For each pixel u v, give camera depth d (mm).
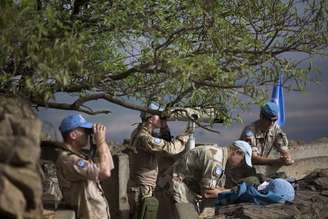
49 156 7816
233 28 7652
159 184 9180
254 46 7457
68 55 6027
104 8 7598
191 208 7395
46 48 5980
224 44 7324
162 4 7598
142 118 9039
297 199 9328
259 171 10477
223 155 7992
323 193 9773
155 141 8852
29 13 6145
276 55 7641
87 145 7094
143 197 9016
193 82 7078
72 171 6773
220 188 8266
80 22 7453
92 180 6836
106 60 7430
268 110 9766
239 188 8805
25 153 4961
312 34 7699
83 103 7738
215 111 7734
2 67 6391
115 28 7492
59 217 6625
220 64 7285
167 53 6980
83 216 6844
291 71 7297
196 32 7523
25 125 5176
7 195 4855
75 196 6848
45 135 7008
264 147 9969
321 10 7652
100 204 6887
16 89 6758
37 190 5016
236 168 9242
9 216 4895
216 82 7164
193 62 6691
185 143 9023
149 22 7527
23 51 6152
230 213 8367
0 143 4953
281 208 8617
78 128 6934
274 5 7711
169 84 7309
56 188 9188
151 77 7492
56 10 7070
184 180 7977
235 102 7379
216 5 7469
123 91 7672
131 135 9297
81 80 7320
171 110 7840
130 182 9195
